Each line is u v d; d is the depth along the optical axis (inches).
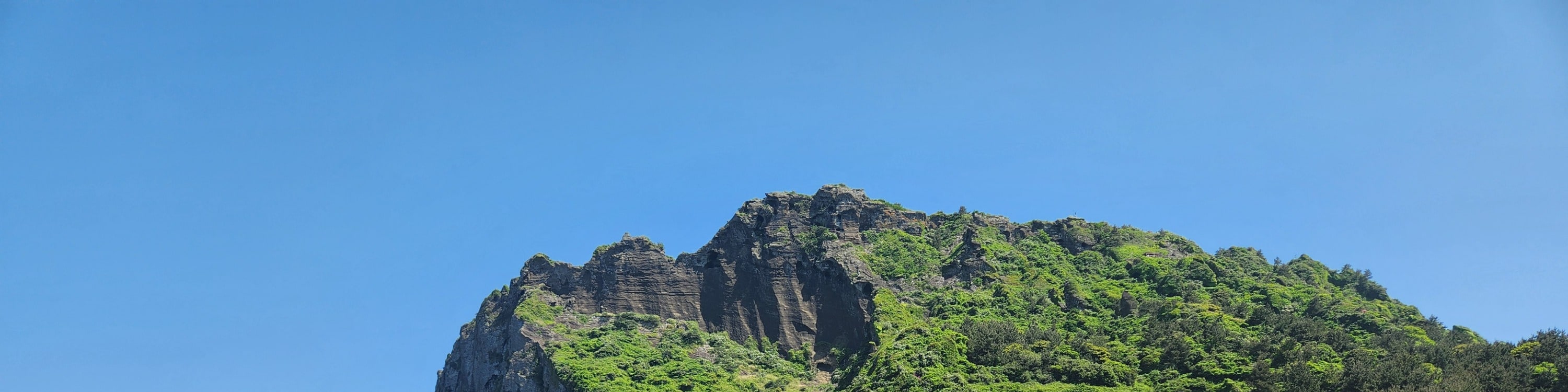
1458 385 6899.6
